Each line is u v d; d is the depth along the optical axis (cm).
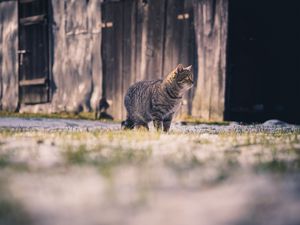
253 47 1605
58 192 348
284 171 422
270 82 1634
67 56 1823
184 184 372
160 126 1006
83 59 1778
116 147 602
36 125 1314
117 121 1589
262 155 535
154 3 1599
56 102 1861
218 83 1456
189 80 1009
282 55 1652
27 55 1945
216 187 363
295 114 1656
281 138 769
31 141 690
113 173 408
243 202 308
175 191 349
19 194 342
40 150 575
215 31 1468
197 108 1499
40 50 1909
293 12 1666
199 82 1499
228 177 394
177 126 1284
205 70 1487
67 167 453
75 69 1800
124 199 325
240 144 653
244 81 1591
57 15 1852
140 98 1041
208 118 1474
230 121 1445
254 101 1606
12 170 437
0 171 438
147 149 566
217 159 496
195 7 1507
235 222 268
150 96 1011
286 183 362
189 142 672
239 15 1568
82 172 424
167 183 376
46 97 1892
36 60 1923
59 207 306
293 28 1667
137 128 1063
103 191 348
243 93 1588
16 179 397
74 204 313
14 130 1004
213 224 265
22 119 1527
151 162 474
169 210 294
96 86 1747
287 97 1656
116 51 1694
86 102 1769
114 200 322
